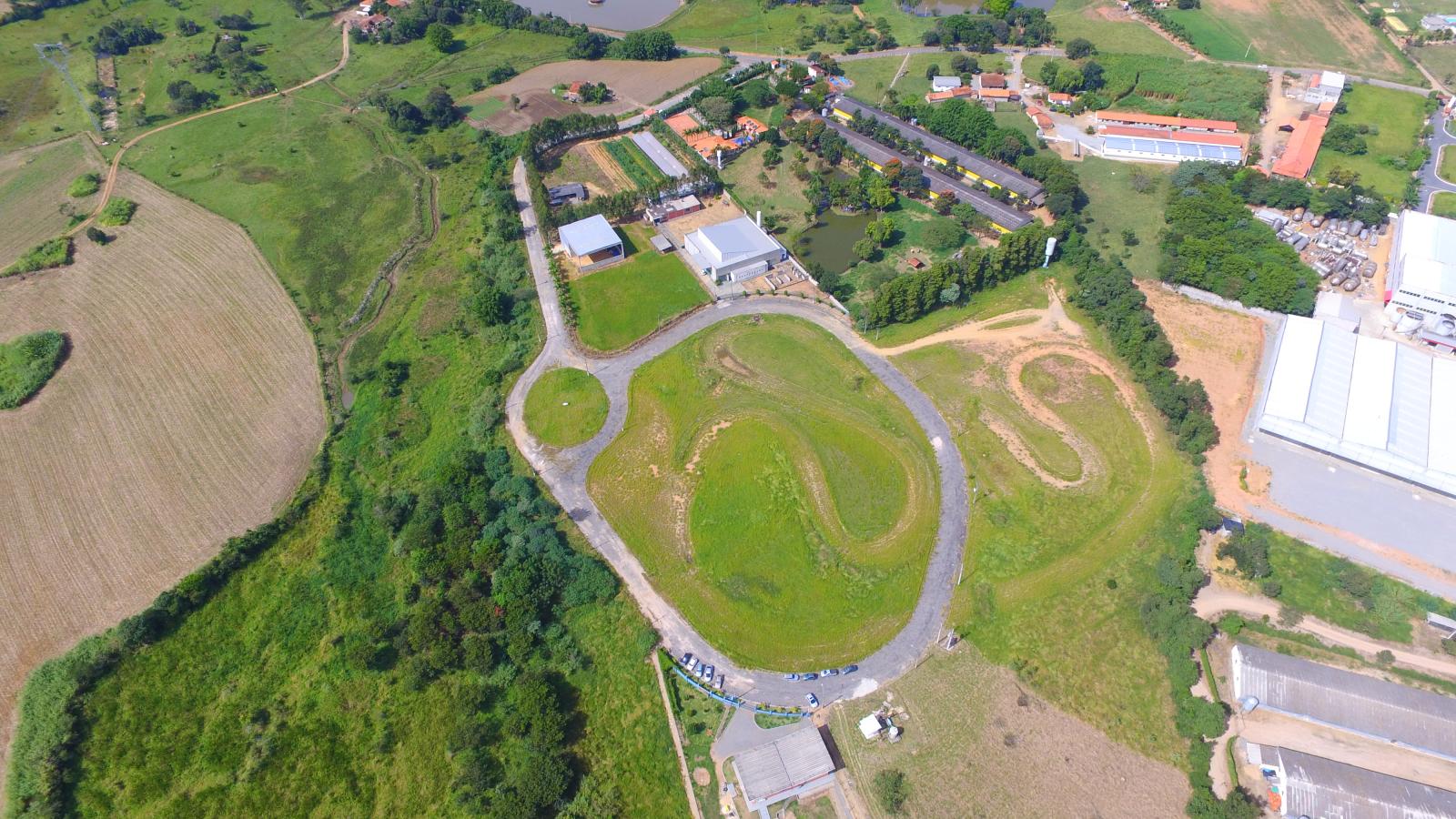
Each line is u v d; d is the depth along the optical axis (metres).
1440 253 139.88
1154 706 89.31
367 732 88.12
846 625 97.94
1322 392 115.69
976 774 84.56
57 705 88.44
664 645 96.25
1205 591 99.62
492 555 101.75
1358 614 96.25
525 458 119.50
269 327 142.75
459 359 137.25
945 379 129.75
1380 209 151.00
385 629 96.88
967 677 92.62
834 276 146.50
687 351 136.62
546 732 84.56
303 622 98.25
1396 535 103.81
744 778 82.44
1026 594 100.19
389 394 130.38
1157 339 128.25
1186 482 111.75
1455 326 125.75
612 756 86.56
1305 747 85.12
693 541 107.56
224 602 100.25
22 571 104.19
